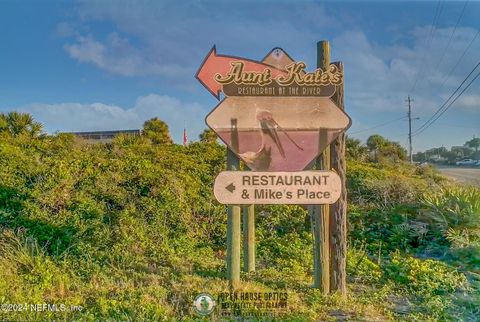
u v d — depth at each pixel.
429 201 9.12
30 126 14.69
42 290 5.40
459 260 7.18
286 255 7.31
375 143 24.17
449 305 5.37
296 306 5.18
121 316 4.73
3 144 10.83
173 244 7.60
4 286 5.32
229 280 5.76
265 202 5.50
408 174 15.84
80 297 5.29
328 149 5.58
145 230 7.82
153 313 4.84
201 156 12.68
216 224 8.57
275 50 5.58
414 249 7.83
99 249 6.98
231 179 5.49
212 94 5.55
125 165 10.13
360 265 6.68
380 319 4.96
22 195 8.27
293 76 5.56
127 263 6.55
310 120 5.56
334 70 5.58
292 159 5.54
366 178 11.14
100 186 9.01
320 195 5.52
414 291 5.87
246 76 5.55
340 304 5.29
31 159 9.79
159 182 9.40
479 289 5.86
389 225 8.65
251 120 5.55
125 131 19.41
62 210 8.04
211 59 5.56
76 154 10.73
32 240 6.72
